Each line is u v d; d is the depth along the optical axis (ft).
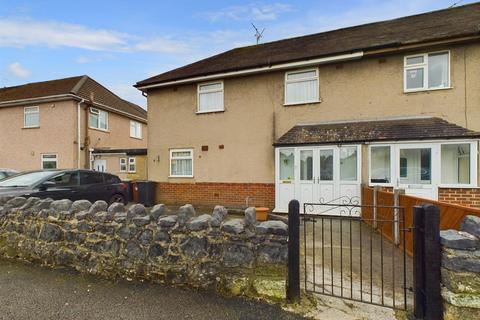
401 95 30.55
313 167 31.27
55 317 10.07
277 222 11.76
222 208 13.01
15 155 59.06
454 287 8.79
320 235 21.94
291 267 11.02
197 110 40.04
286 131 35.19
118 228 13.71
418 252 9.86
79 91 57.57
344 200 29.81
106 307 10.74
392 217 19.77
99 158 57.72
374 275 13.89
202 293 11.75
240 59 41.24
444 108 28.96
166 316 10.09
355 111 32.30
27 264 15.33
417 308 9.73
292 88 35.45
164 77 42.73
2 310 10.55
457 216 13.25
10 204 16.89
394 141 27.96
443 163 27.43
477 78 27.89
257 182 36.32
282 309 10.46
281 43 45.29
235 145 37.63
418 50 29.86
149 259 12.99
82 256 14.32
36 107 57.93
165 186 41.55
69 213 14.87
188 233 12.42
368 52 30.58
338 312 10.25
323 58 32.37
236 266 11.54
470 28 27.84
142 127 77.15
